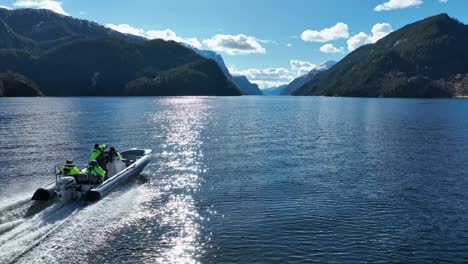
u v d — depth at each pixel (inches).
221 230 598.2
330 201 765.9
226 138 1726.1
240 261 498.0
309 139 1721.2
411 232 607.5
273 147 1467.8
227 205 727.1
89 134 1797.5
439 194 828.6
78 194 688.4
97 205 665.0
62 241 517.3
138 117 2918.3
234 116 3221.0
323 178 964.0
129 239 546.6
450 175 1011.9
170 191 815.1
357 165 1135.6
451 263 506.6
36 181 880.3
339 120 2871.6
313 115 3474.4
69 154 1251.8
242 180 930.7
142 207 692.7
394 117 3228.3
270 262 497.4
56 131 1899.6
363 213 695.1
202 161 1173.1
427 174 1021.2
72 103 5600.4
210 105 5516.7
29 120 2519.7
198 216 660.1
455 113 3806.6
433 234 601.0
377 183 919.7
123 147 1444.4
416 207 735.7
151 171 1018.7
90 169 740.0
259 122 2623.0
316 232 599.8
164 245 535.5
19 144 1461.6
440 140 1707.7
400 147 1496.1
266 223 634.2
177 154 1295.5
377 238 581.9
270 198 780.6
